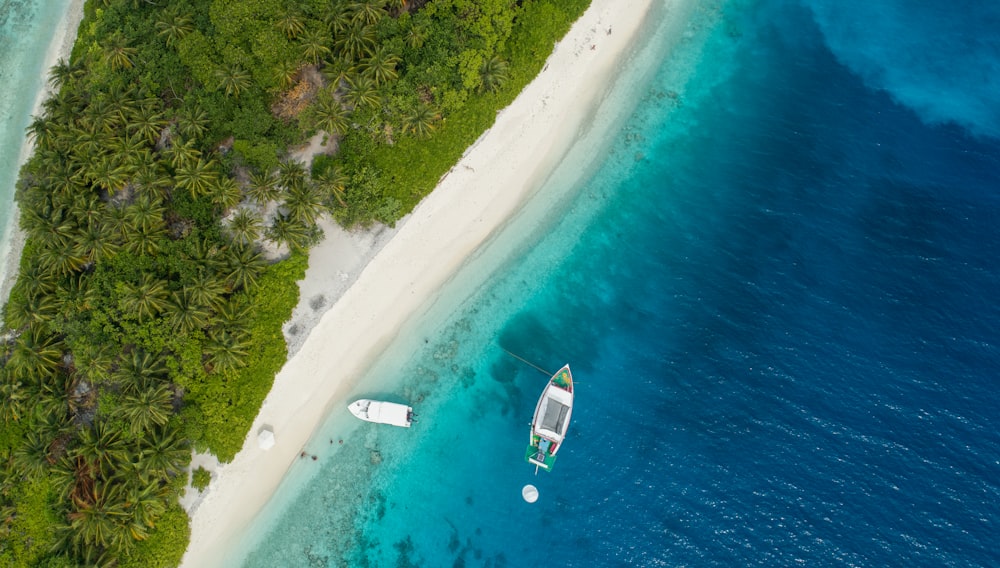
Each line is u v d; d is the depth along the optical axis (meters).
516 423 41.06
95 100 37.88
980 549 37.19
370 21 38.66
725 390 41.06
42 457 34.78
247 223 37.03
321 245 40.66
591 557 39.59
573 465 40.59
